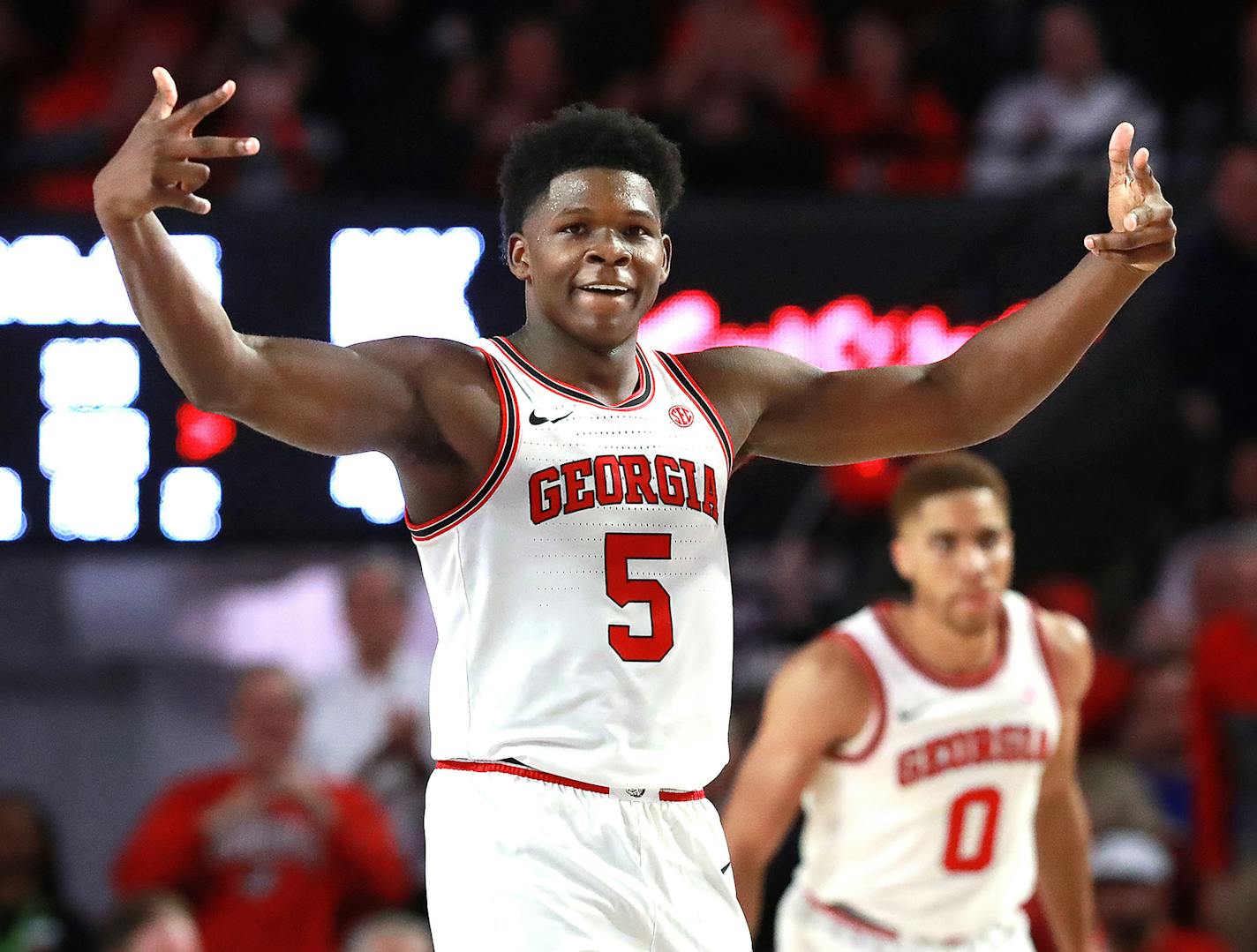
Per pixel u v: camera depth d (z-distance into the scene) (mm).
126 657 18562
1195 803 15734
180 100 18781
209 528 14773
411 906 15008
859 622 10672
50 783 18578
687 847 6906
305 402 6449
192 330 6156
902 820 10539
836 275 15516
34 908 14719
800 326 15453
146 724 18641
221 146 6039
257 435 14836
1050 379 7297
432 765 15938
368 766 15844
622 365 6977
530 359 6941
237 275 14828
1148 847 13859
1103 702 16219
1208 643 16031
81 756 18641
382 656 16828
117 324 14695
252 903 14227
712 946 6902
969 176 18734
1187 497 19359
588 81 20078
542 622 6680
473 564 6723
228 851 14305
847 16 21609
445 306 14961
